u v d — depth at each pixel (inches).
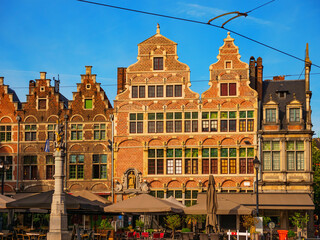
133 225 1854.1
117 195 1856.5
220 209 1363.2
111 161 1881.2
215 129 1850.4
